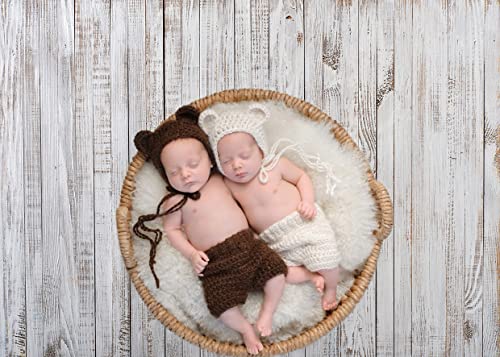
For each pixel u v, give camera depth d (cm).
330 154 161
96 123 192
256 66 192
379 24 193
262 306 155
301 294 158
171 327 153
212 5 191
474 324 197
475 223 196
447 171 196
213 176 159
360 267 162
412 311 196
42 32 192
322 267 153
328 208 162
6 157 193
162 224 158
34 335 194
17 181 193
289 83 192
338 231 160
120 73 192
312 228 155
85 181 193
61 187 193
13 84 192
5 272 193
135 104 192
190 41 191
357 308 195
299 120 163
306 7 192
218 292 150
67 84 192
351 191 160
